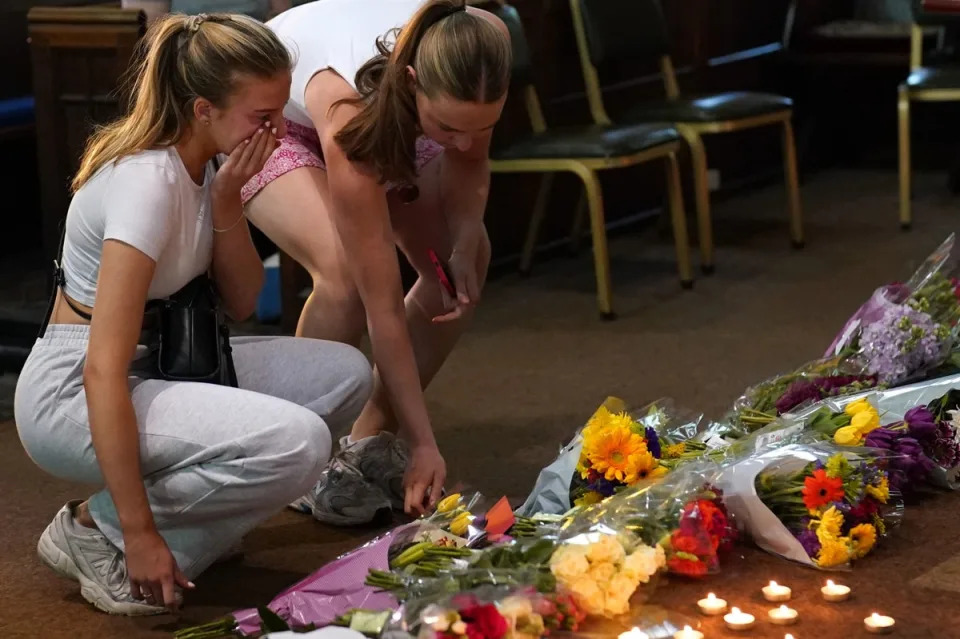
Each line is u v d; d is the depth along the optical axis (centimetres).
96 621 232
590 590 204
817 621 213
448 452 322
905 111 561
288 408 227
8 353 405
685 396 363
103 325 213
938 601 220
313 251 272
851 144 723
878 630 208
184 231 227
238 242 240
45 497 296
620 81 579
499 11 463
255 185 276
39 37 388
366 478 277
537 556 212
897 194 642
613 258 541
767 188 670
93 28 379
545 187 505
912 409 270
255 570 253
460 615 192
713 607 215
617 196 586
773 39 683
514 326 444
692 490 232
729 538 237
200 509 227
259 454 223
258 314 443
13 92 522
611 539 212
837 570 232
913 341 289
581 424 342
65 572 239
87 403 214
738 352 405
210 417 225
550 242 551
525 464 312
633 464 238
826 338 417
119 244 214
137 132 223
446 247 284
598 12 503
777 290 480
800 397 281
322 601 216
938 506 263
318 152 284
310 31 270
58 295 234
